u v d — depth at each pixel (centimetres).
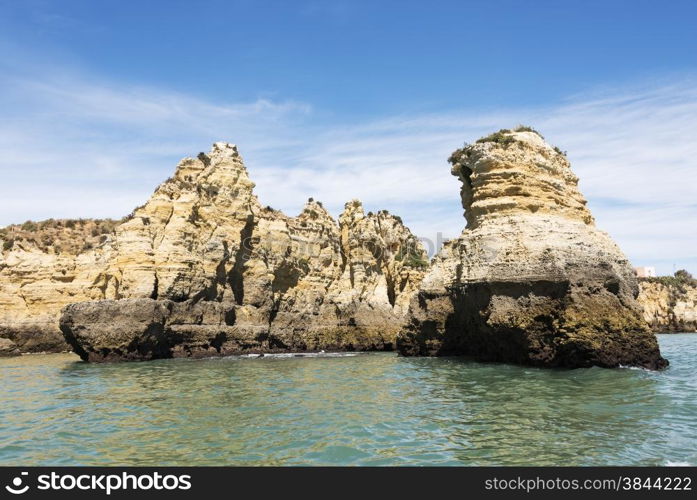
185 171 4584
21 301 4109
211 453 1200
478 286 3003
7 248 4297
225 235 4422
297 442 1276
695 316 8481
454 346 3425
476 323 3105
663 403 1625
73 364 3250
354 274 5244
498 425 1408
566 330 2522
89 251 4356
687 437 1259
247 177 4744
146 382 2333
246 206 4634
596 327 2528
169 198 4247
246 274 4581
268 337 4544
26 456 1205
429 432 1358
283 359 3703
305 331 4800
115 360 3434
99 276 4153
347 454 1187
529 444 1233
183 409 1675
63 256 4316
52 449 1251
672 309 8506
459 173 3597
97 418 1559
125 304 3550
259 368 2975
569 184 3409
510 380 2194
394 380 2331
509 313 2798
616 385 1981
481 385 2089
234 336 4247
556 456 1147
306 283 5022
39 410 1691
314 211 5422
